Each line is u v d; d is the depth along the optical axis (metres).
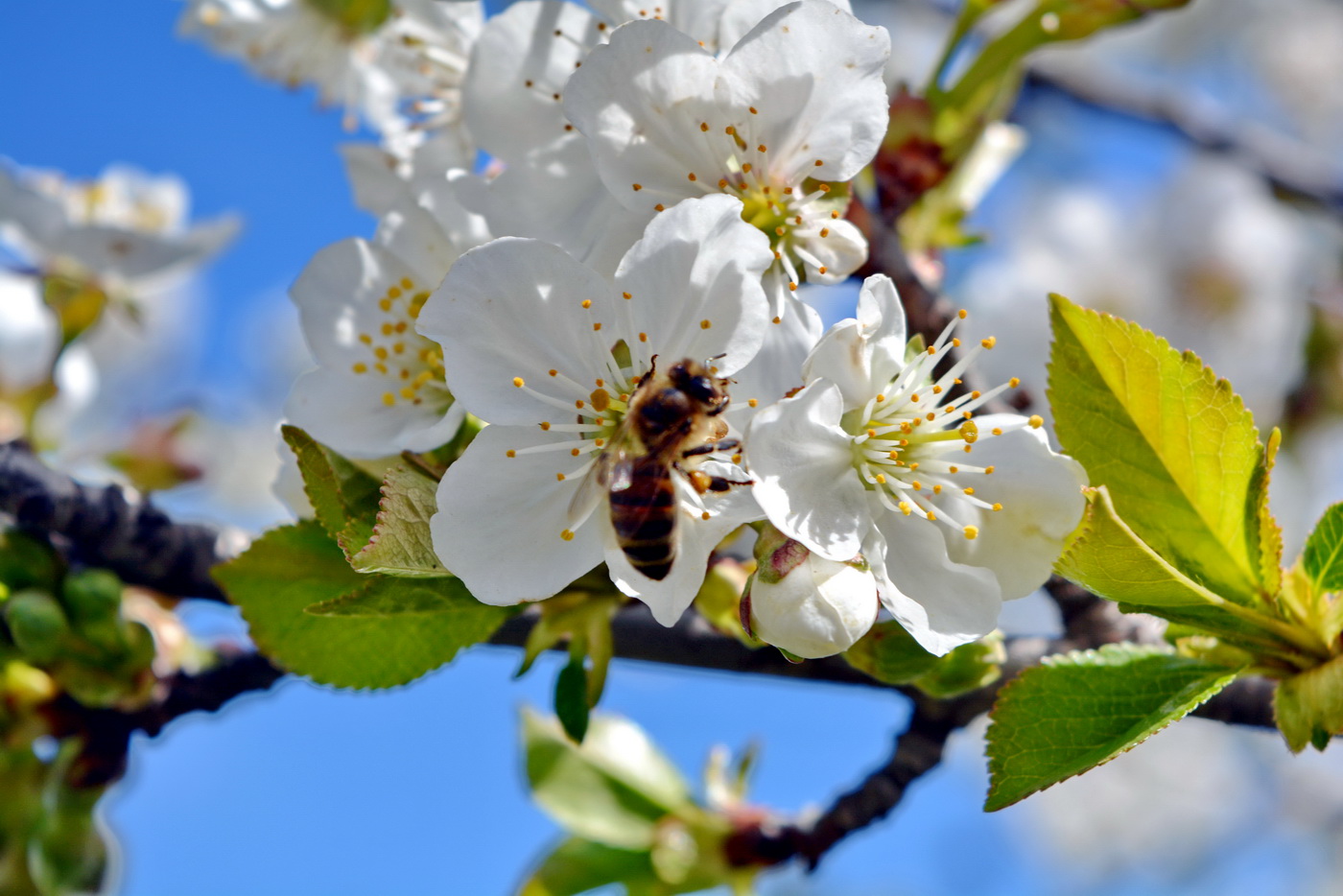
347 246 0.22
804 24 0.20
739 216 0.20
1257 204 0.43
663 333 0.20
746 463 0.19
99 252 0.26
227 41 0.27
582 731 0.20
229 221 0.27
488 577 0.20
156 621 0.24
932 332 0.22
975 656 0.20
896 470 0.20
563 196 0.21
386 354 0.22
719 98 0.20
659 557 0.19
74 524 0.23
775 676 0.22
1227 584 0.20
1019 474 0.20
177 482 0.27
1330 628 0.20
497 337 0.20
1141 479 0.20
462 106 0.21
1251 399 0.40
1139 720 0.20
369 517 0.20
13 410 0.26
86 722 0.23
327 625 0.21
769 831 0.25
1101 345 0.20
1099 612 0.22
